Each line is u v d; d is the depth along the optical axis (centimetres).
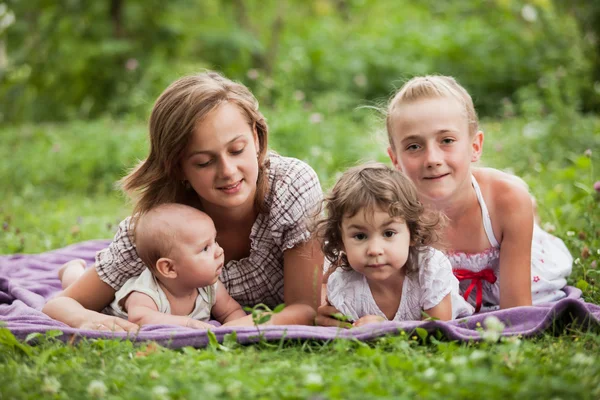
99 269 346
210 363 258
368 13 1473
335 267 339
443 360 255
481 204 351
